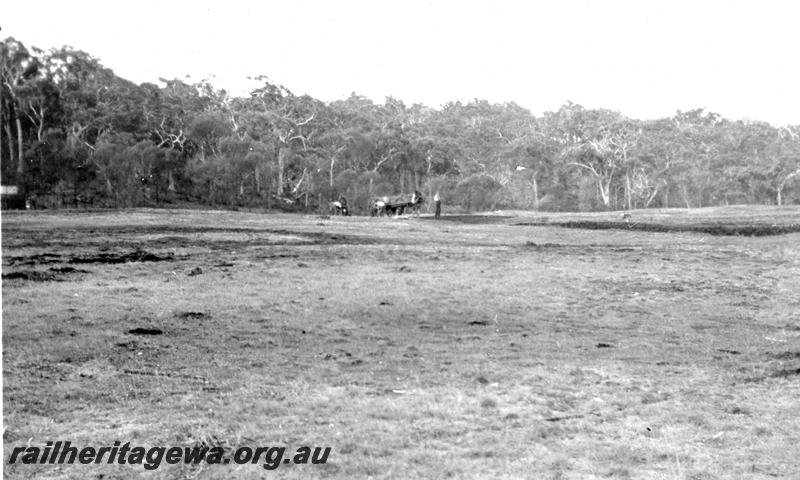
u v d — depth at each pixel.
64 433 7.34
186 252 23.70
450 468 6.68
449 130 107.62
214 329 12.25
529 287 18.09
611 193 99.31
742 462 6.91
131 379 9.15
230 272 19.05
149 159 63.72
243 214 46.19
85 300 14.28
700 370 10.29
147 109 78.38
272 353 10.77
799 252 26.14
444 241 30.77
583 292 17.66
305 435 7.43
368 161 87.38
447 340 12.10
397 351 11.16
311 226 37.47
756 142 111.19
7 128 64.06
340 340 11.86
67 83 73.31
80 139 69.38
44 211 44.47
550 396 8.93
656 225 39.94
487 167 100.25
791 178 92.94
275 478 6.46
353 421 7.85
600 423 7.97
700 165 98.94
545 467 6.75
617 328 13.62
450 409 8.31
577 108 109.06
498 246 28.53
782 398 8.91
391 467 6.69
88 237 28.20
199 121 73.88
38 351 10.24
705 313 15.35
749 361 10.92
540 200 94.62
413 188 92.12
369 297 15.95
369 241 29.72
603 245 29.70
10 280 16.53
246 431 7.50
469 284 18.28
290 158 81.25
